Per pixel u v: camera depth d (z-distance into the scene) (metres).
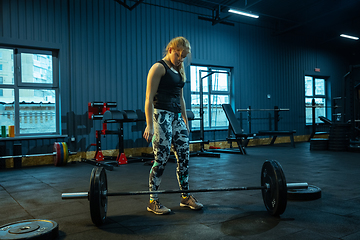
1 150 4.65
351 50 10.39
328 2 7.09
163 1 6.43
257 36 8.06
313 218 1.94
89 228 1.83
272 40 8.40
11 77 4.96
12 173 4.12
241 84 7.70
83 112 5.44
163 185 3.11
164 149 2.02
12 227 1.67
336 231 1.71
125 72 5.92
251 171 3.95
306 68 9.28
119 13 5.86
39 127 5.21
